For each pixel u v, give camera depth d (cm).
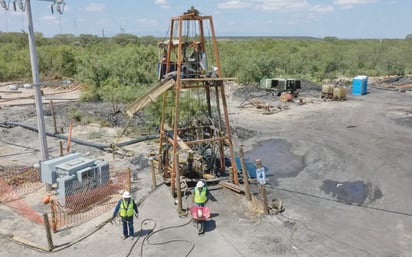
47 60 6347
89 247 1378
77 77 5453
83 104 3953
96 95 4300
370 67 7531
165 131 1989
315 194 1856
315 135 2959
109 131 2938
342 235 1460
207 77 1770
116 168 2155
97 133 2881
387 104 4250
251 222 1543
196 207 1459
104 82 4759
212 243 1395
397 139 2809
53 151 2495
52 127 3023
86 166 1733
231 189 1806
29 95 4716
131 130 2939
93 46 8631
